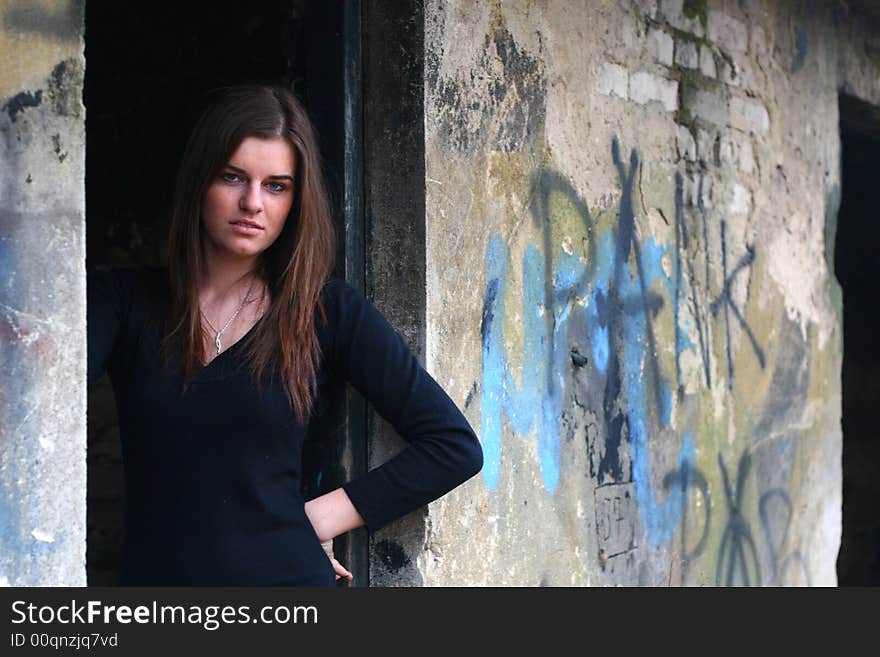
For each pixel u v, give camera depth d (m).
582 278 4.91
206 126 3.17
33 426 2.79
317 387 3.36
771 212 6.70
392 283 3.95
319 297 3.32
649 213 5.48
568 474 4.81
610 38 5.16
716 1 6.11
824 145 7.38
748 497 6.44
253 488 3.14
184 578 3.09
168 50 4.85
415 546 3.93
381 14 3.95
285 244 3.28
